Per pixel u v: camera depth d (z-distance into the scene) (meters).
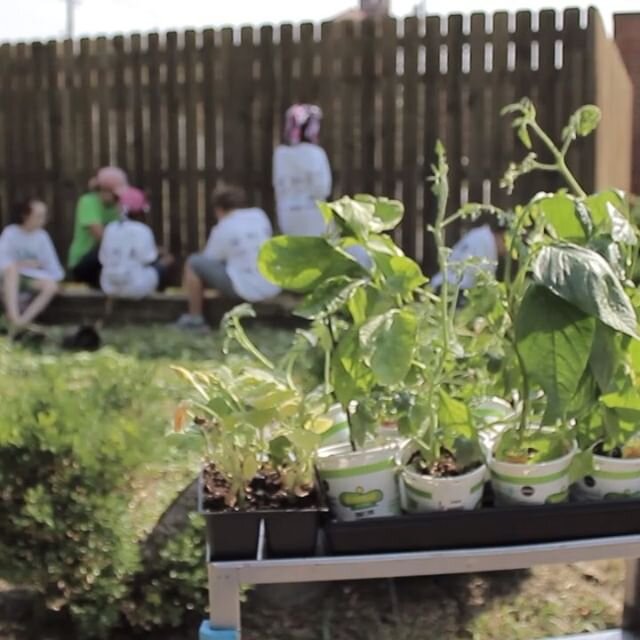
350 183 7.56
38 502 2.59
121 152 7.90
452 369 2.11
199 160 7.76
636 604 2.72
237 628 1.92
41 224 7.07
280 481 2.04
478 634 2.79
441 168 2.10
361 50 7.43
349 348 1.97
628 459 2.04
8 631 2.76
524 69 7.20
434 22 7.30
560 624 2.84
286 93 7.58
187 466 3.31
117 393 3.30
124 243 7.16
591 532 2.01
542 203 2.10
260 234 6.92
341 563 1.91
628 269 2.09
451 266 2.18
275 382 2.12
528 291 1.91
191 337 6.55
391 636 2.78
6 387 3.06
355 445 2.04
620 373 1.97
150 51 7.75
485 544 1.97
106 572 2.67
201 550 2.73
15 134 8.08
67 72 7.92
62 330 6.90
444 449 2.09
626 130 11.27
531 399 2.09
